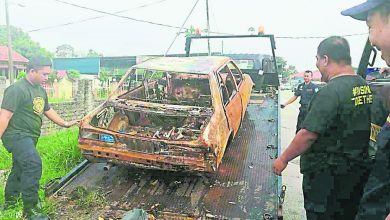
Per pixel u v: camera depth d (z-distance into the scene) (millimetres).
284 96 28656
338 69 3008
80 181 4754
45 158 6766
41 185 5363
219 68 5520
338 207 2979
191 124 5223
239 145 5754
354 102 2873
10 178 4617
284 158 3057
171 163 4180
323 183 2977
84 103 14273
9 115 4223
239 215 3982
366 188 1973
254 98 8273
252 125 6574
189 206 4156
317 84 8164
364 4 2012
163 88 6484
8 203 4484
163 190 4488
